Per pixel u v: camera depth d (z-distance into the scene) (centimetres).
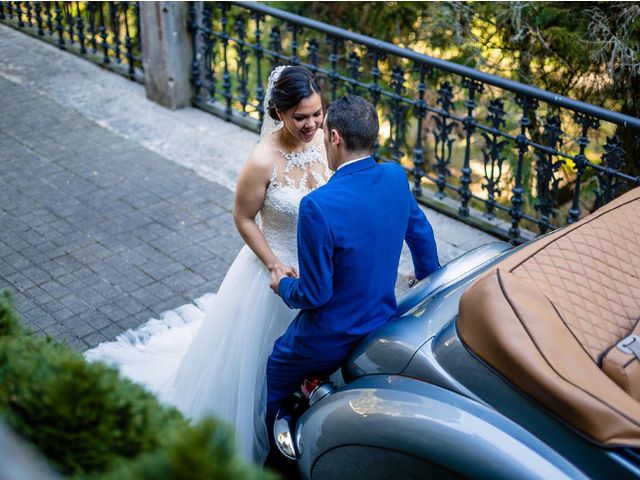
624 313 231
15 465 127
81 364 147
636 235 256
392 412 235
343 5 777
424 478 231
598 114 418
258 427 336
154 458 121
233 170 553
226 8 600
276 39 586
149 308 413
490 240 487
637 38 632
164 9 598
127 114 627
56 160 553
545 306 223
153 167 552
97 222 484
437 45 742
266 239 315
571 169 681
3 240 461
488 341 219
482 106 758
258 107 605
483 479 212
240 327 323
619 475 196
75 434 144
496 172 775
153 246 464
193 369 333
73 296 417
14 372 152
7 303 188
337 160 264
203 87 642
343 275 260
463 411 222
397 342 247
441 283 284
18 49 739
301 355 278
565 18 655
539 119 686
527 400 212
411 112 750
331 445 258
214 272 444
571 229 257
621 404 200
